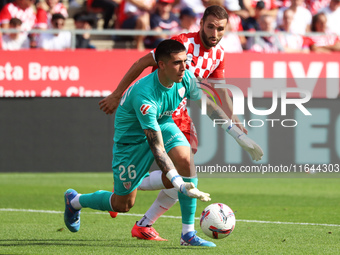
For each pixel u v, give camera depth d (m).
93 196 14.22
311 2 39.94
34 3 36.56
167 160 12.41
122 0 36.44
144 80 13.00
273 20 38.22
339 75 33.81
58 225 17.11
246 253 12.73
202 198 11.50
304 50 36.25
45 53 32.22
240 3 37.53
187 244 13.75
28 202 22.64
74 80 32.44
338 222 17.92
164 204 14.55
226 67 33.28
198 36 15.59
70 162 33.06
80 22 36.34
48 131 32.78
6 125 32.53
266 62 33.62
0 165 32.75
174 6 37.56
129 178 13.59
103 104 14.55
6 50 31.94
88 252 12.80
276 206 21.84
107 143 33.16
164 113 13.45
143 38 35.75
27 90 32.16
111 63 32.62
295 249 13.30
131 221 18.12
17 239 14.63
